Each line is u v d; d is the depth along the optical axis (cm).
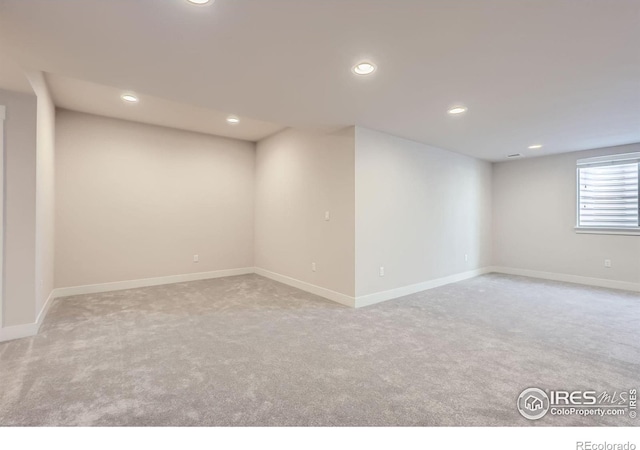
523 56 215
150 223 475
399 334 288
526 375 215
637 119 348
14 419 164
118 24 178
